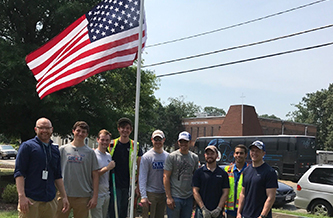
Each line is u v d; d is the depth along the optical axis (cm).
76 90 1709
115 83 1758
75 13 1527
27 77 1461
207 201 611
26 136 1852
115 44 659
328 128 6969
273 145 3050
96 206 643
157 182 671
